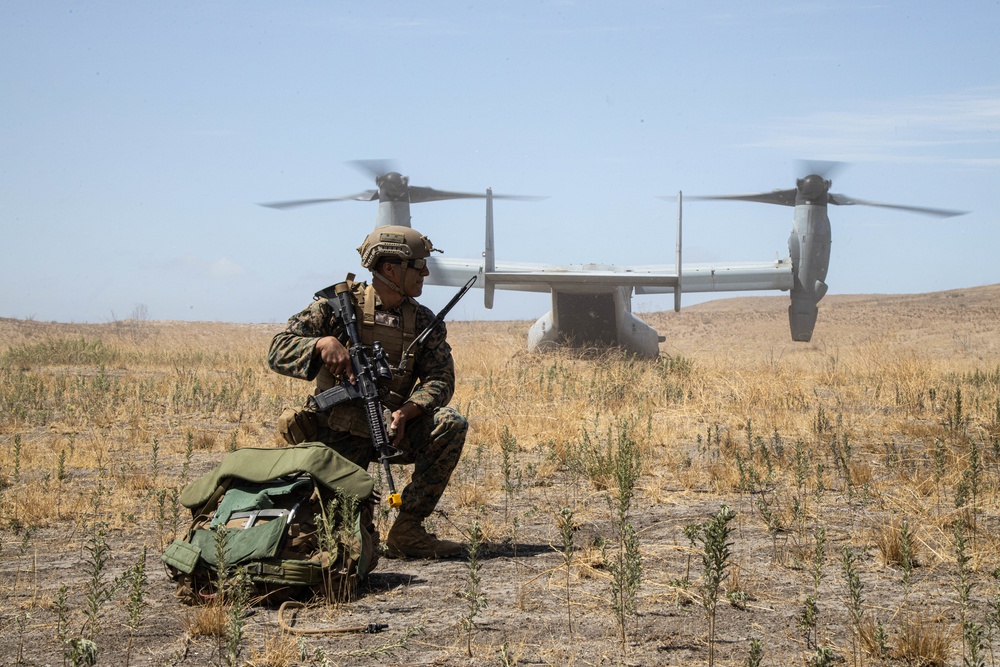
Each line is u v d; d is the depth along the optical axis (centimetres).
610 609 444
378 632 415
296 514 468
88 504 682
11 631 419
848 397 1292
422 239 540
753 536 576
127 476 776
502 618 434
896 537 529
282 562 447
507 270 2573
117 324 4572
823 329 5112
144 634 414
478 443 937
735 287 2809
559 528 605
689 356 2144
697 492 713
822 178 2845
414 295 545
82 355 2153
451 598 465
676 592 463
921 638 384
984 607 444
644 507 667
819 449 886
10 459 855
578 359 2072
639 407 1143
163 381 1539
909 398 1190
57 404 1294
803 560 518
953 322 5203
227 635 397
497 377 1495
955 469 742
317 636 410
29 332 3862
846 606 446
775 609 444
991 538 555
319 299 538
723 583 477
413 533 547
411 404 524
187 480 761
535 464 824
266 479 472
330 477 475
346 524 458
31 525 616
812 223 2828
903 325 5150
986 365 1956
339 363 511
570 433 970
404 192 2953
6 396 1300
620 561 446
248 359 2048
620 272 2544
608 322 2359
